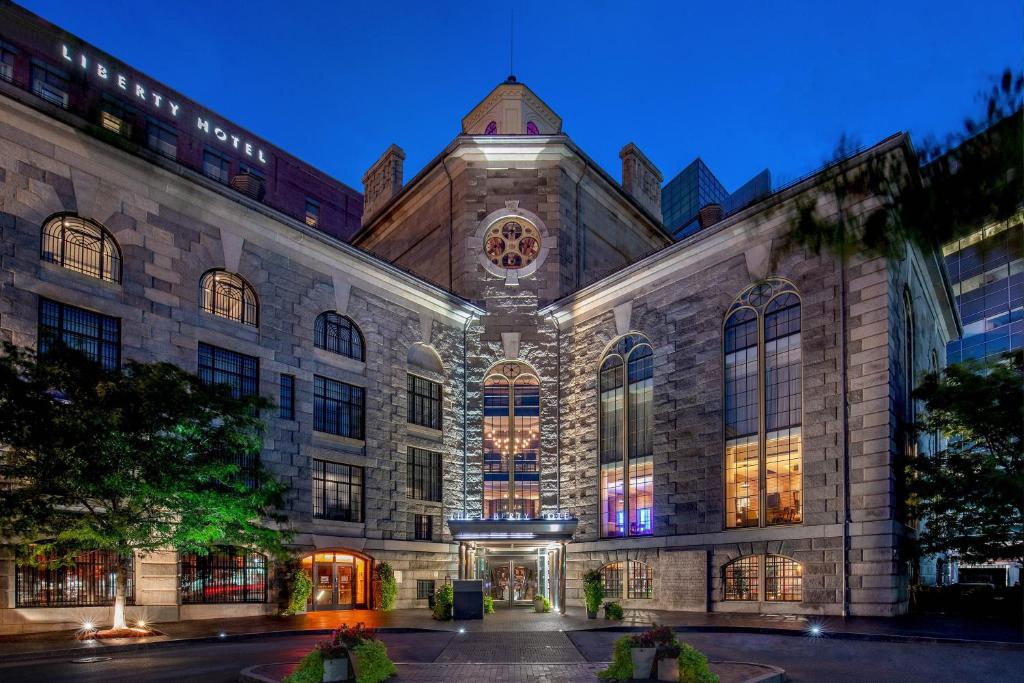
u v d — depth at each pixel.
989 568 43.50
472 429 39.72
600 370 37.75
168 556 27.23
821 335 28.62
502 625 25.92
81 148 26.73
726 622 25.39
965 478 25.50
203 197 30.06
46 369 20.92
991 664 16.05
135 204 28.14
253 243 31.80
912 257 31.75
